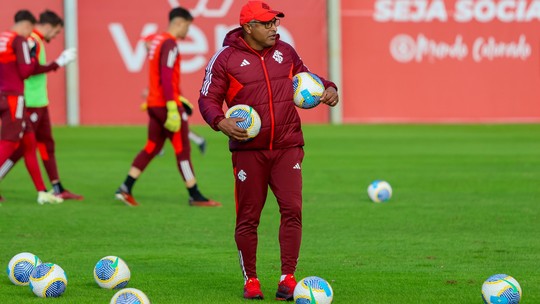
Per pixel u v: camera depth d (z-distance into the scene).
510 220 40.59
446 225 39.34
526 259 31.89
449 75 107.19
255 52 25.88
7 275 29.00
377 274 29.39
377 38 106.06
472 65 107.31
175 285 27.91
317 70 105.50
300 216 26.00
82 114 102.31
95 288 27.20
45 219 41.41
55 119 102.31
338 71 105.31
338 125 104.44
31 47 46.72
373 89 106.62
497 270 29.98
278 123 25.77
